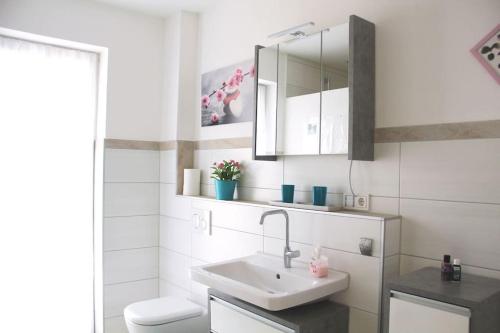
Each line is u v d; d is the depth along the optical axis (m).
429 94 1.75
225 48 2.88
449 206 1.67
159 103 3.31
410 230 1.79
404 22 1.84
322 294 1.71
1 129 2.83
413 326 1.37
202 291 2.79
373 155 1.93
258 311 1.73
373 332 1.74
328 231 1.94
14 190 2.88
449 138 1.68
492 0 1.57
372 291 1.75
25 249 2.92
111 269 3.09
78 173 3.15
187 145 3.15
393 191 1.86
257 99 2.35
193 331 2.51
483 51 1.58
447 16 1.70
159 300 2.66
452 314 1.27
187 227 2.95
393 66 1.88
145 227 3.26
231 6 2.83
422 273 1.58
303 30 2.27
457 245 1.64
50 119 3.02
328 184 2.13
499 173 1.54
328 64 1.97
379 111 1.92
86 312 3.17
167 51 3.27
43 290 2.99
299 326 1.58
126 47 3.15
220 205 2.62
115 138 3.11
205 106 3.05
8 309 2.86
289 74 2.18
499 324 1.34
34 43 2.95
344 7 2.08
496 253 1.54
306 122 2.09
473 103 1.61
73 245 3.12
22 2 2.72
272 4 2.50
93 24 3.00
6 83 2.84
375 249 1.75
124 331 3.16
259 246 2.31
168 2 2.97
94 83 3.21
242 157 2.70
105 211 3.07
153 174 3.30
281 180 2.41
